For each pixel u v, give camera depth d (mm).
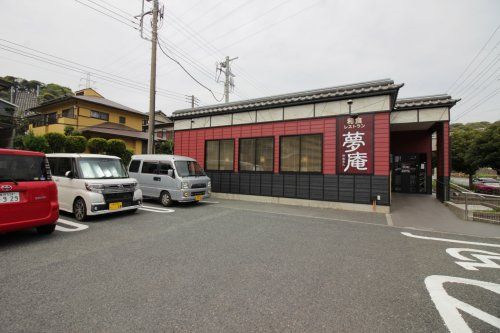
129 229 5703
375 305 2727
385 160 8414
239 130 11477
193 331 2215
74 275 3316
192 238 5137
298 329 2279
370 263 3963
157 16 12227
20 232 5344
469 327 2367
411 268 3793
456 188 10352
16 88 29188
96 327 2246
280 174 10312
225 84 21594
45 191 4805
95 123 22828
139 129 26875
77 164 6730
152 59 12109
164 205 9023
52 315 2418
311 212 8391
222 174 11891
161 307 2596
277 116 10500
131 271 3477
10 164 4441
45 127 21531
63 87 37469
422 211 8625
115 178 7105
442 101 10133
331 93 9211
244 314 2498
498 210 7410
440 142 10656
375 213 8289
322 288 3096
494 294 3020
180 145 13359
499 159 15547
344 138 9070
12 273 3348
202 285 3105
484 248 4844
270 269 3650
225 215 7602
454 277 3488
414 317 2514
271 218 7297
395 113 10883
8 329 2191
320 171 9477
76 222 6277
